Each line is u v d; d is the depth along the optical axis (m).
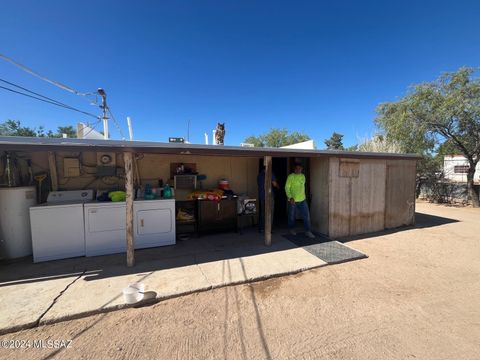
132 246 4.02
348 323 2.65
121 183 5.56
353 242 5.62
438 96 10.48
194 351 2.23
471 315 2.80
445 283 3.61
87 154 5.30
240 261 4.28
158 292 3.19
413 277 3.80
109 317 2.74
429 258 4.61
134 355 2.18
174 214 5.16
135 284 3.26
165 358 2.14
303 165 7.02
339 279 3.73
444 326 2.60
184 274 3.75
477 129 10.24
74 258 4.37
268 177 5.05
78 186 5.27
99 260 4.29
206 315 2.79
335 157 5.79
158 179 5.90
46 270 3.85
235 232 6.14
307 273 3.94
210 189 6.22
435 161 13.24
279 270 3.92
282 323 2.65
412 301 3.11
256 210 6.70
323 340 2.38
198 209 5.68
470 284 3.58
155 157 5.86
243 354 2.19
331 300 3.12
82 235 4.44
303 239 5.60
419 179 14.30
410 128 11.66
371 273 3.95
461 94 9.84
